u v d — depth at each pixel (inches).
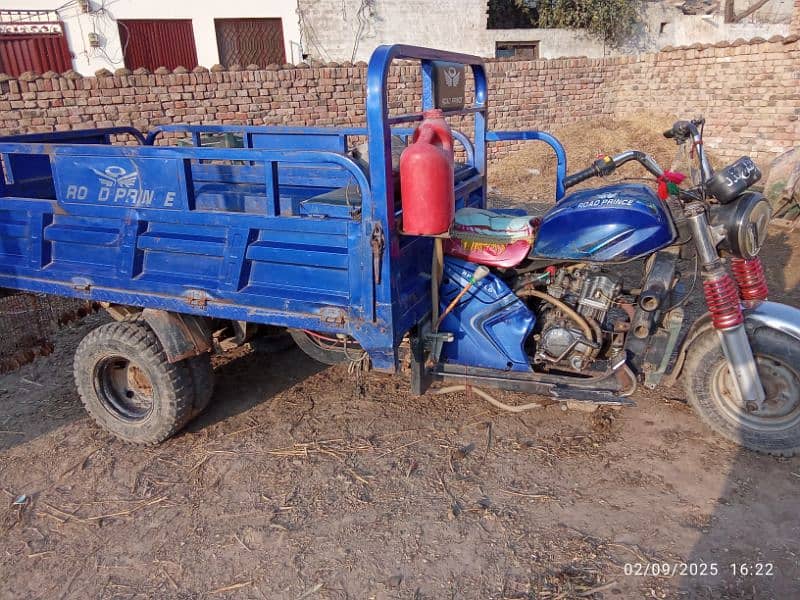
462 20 613.3
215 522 118.2
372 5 582.2
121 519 120.3
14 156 156.0
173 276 130.4
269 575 105.1
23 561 110.9
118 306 153.0
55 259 141.6
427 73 124.4
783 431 124.7
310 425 148.1
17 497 127.7
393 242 112.4
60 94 319.3
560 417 145.8
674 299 124.7
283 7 573.3
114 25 548.7
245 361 182.4
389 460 133.6
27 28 534.6
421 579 102.9
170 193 125.0
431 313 133.6
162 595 102.3
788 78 389.1
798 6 378.3
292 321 121.6
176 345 131.8
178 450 141.3
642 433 138.1
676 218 122.4
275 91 365.7
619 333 127.6
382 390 162.4
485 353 133.7
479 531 112.6
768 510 113.9
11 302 159.0
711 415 131.5
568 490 121.9
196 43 573.3
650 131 446.9
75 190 134.2
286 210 177.6
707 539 108.1
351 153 140.1
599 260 120.3
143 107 338.6
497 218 132.8
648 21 687.7
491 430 142.3
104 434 148.6
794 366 119.9
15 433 150.1
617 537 109.6
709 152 439.8
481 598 98.8
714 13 712.4
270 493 125.3
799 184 273.0
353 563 106.8
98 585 105.0
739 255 119.8
